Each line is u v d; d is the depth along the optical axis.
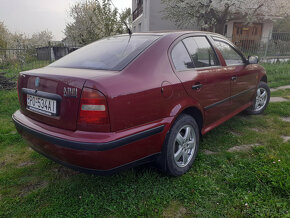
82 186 2.38
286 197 2.10
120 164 1.96
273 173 2.33
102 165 1.86
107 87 1.82
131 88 1.95
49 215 2.02
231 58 3.53
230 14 14.66
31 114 2.29
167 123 2.25
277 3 13.76
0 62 8.05
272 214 1.93
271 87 6.99
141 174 2.53
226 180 2.39
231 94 3.38
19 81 2.44
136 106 1.98
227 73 3.21
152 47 2.34
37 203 2.17
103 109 1.80
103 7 8.66
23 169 2.72
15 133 3.66
